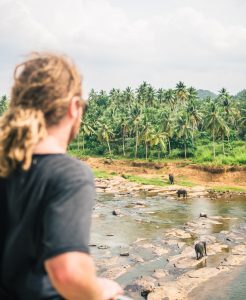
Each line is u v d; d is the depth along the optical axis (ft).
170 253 98.48
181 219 141.08
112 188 220.43
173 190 217.97
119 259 91.86
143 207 166.30
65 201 4.49
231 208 165.37
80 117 5.24
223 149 297.94
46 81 4.82
